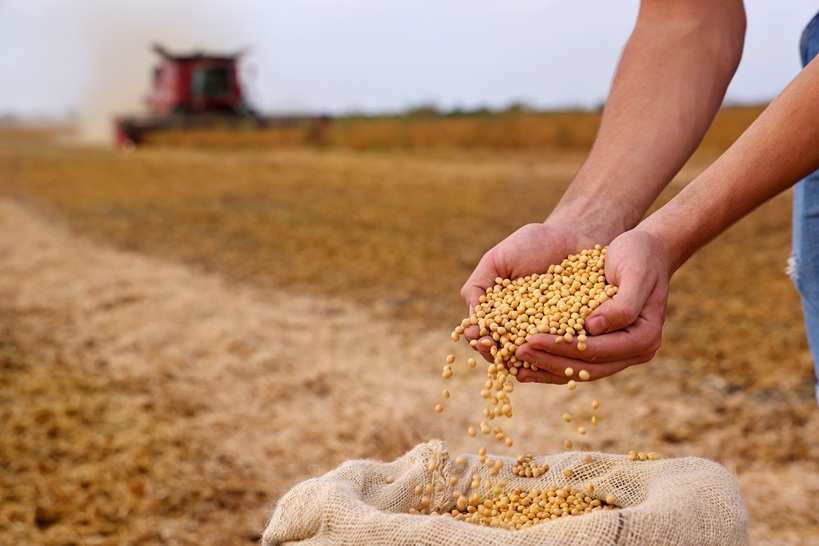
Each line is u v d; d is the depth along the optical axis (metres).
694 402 5.22
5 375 5.46
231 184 17.23
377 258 9.84
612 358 1.80
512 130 26.27
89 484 4.12
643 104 2.30
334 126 28.11
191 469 4.30
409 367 5.96
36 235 11.21
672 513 1.75
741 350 6.22
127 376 5.62
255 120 28.58
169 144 27.44
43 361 5.90
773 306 7.47
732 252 9.90
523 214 12.98
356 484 2.08
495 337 1.96
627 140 2.27
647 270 1.80
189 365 5.91
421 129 26.88
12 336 6.47
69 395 5.21
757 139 1.87
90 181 17.80
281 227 11.98
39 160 22.55
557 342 1.79
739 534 1.84
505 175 18.11
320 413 5.01
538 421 4.91
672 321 7.09
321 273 9.08
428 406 5.14
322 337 6.63
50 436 4.62
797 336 6.50
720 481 1.92
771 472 4.27
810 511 3.80
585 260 2.03
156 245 10.64
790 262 2.39
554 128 25.70
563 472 2.18
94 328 6.83
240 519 3.87
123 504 3.94
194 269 9.19
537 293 1.97
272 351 6.19
